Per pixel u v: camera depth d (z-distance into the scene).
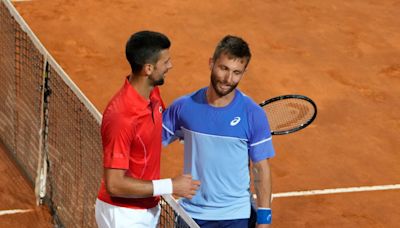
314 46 61.00
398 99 53.44
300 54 59.44
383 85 55.41
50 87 38.69
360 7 69.06
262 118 25.22
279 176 42.75
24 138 41.25
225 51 24.08
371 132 48.47
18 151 42.06
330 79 55.66
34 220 37.56
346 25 65.25
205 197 26.02
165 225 26.58
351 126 49.03
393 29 65.31
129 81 23.72
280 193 41.12
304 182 42.31
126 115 23.12
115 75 54.12
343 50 60.72
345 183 42.53
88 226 34.38
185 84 53.31
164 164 42.84
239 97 25.23
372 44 62.19
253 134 25.31
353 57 59.62
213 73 24.47
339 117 50.06
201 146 25.52
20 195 39.44
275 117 33.56
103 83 52.84
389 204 40.72
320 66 57.66
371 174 43.62
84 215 34.88
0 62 44.97
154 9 65.06
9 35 44.78
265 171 25.70
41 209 38.41
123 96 23.34
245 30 62.94
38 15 62.22
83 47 57.94
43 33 59.50
